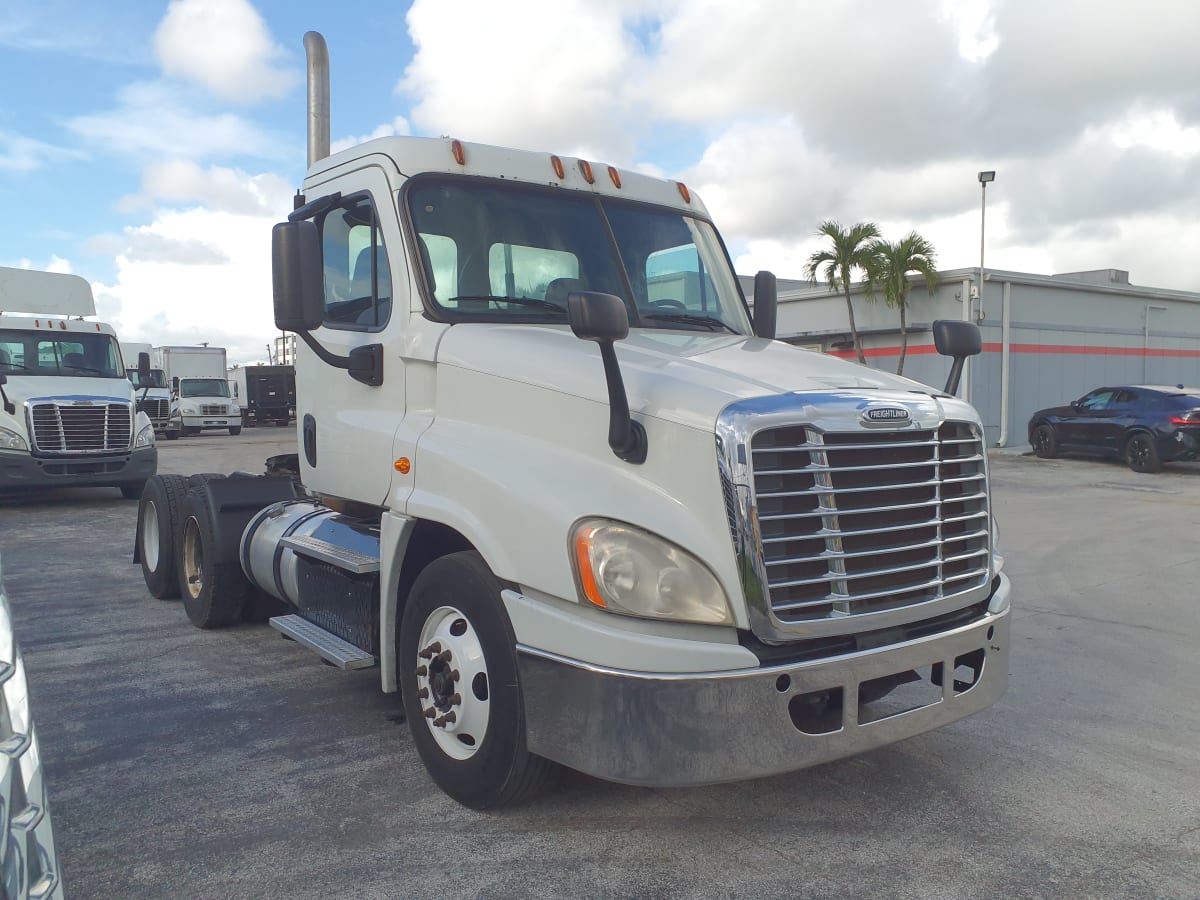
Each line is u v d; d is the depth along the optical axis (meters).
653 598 2.98
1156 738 4.51
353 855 3.29
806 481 3.09
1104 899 3.07
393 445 4.01
